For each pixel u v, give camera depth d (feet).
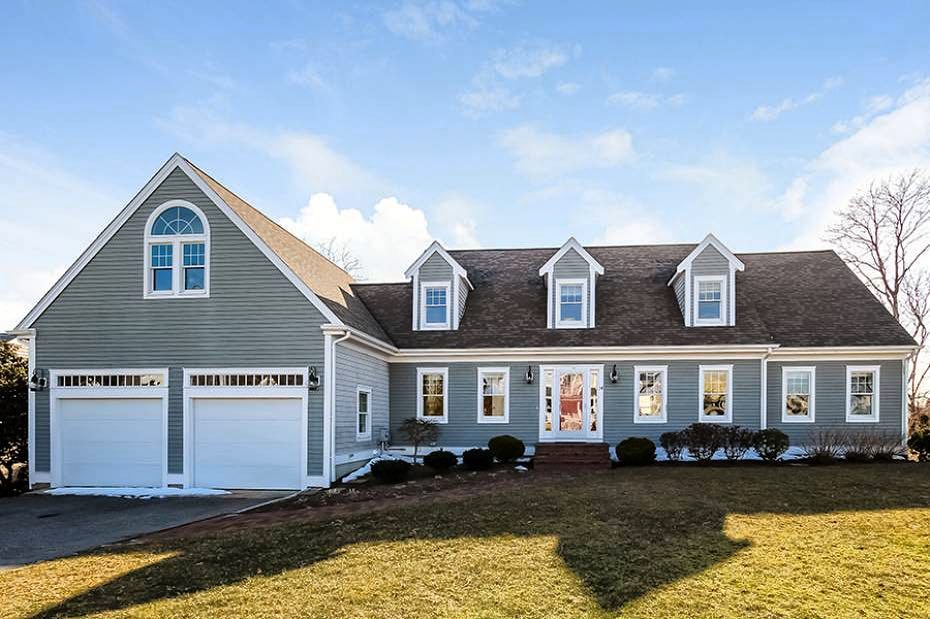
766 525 31.55
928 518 32.71
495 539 29.78
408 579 24.27
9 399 55.88
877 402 63.00
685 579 23.75
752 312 66.03
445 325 69.00
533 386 65.62
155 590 23.50
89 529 37.04
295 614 20.88
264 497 47.55
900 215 100.37
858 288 71.00
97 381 53.62
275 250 53.98
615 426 64.08
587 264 67.15
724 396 62.95
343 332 51.60
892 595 21.97
